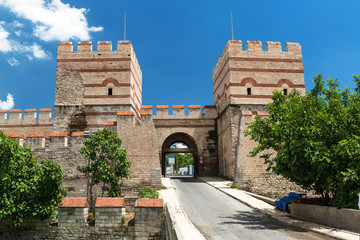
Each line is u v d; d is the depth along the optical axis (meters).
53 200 15.78
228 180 29.81
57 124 30.55
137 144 22.72
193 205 18.27
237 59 31.92
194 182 29.70
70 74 31.38
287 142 15.30
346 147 13.10
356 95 16.11
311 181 15.81
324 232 11.82
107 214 15.76
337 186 14.05
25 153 15.79
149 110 36.78
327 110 15.95
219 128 35.56
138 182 22.12
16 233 16.14
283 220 14.77
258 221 14.69
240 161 25.27
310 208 14.59
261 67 32.03
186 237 10.67
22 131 34.28
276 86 31.81
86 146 18.95
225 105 32.97
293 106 16.59
